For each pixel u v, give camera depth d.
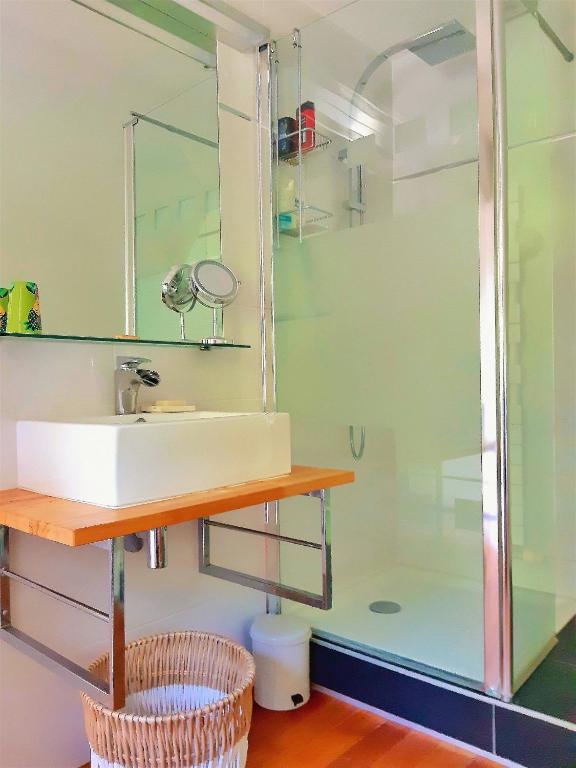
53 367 1.48
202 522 1.81
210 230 1.92
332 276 2.08
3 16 1.45
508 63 1.69
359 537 2.11
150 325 1.72
